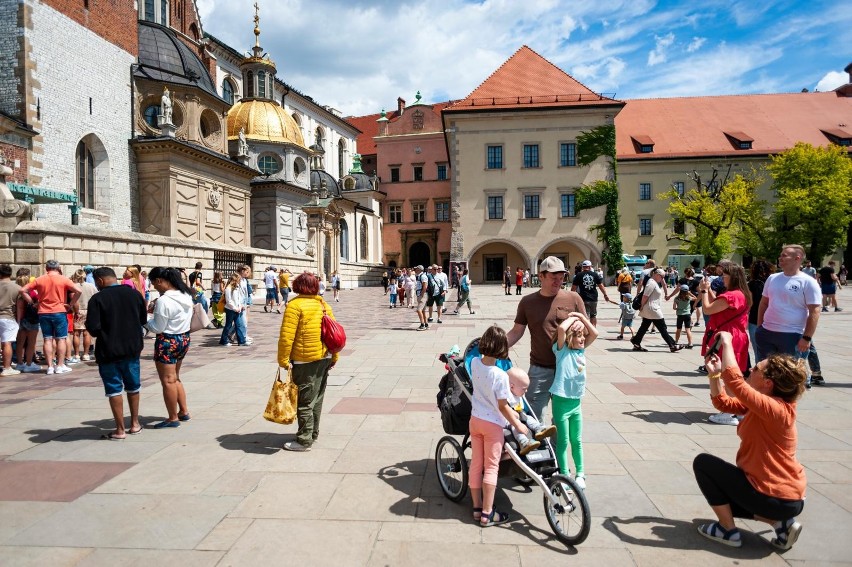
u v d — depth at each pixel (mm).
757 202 49594
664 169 54312
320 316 5844
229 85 50969
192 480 4930
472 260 53125
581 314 4688
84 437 6184
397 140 66562
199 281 17875
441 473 4672
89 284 11711
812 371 8531
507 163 46125
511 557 3627
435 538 3893
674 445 5848
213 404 7746
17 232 15414
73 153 26000
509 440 4289
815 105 59000
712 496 3799
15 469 5191
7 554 3654
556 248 49406
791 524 3652
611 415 7008
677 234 52531
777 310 6789
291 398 5672
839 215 46031
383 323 19266
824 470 5062
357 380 9305
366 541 3844
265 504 4438
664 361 11078
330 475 5062
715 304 6898
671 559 3604
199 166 32188
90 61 27125
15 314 9891
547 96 46469
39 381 9367
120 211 28922
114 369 6027
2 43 23516
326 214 47188
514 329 5117
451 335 15688
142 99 30703
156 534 3934
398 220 66500
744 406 3797
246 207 37438
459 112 45812
